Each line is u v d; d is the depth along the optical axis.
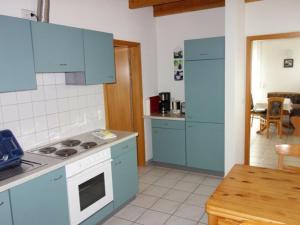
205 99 3.84
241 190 1.75
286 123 6.61
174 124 4.17
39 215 2.06
